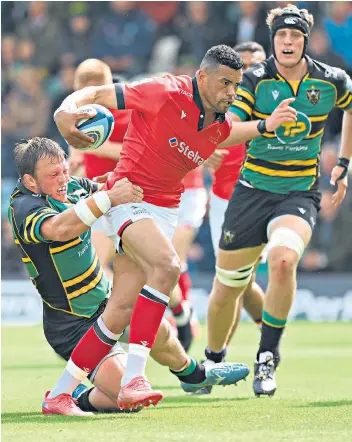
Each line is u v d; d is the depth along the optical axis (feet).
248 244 83.56
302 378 92.43
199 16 185.16
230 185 100.68
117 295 67.21
